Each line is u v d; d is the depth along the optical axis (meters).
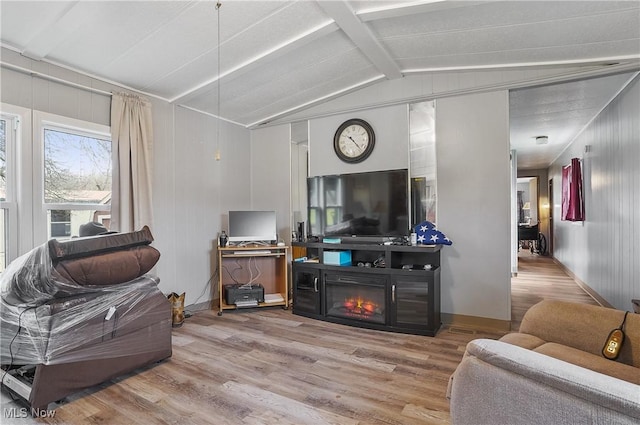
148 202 3.47
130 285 2.42
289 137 4.59
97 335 2.20
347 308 3.68
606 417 0.87
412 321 3.30
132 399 2.13
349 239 4.03
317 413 1.97
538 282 5.65
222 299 4.08
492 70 3.39
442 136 3.61
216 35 2.69
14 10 2.18
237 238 4.18
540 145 6.11
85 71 3.08
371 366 2.57
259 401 2.10
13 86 2.66
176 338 3.18
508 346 1.15
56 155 3.00
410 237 3.56
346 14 2.50
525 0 2.30
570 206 5.55
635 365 1.49
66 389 2.05
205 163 4.25
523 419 1.02
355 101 4.04
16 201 2.72
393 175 3.64
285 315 3.93
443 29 2.75
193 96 3.71
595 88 3.49
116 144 3.26
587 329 1.67
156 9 2.32
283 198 4.65
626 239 3.41
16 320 2.07
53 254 1.98
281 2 2.38
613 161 3.77
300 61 3.32
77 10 2.23
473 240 3.46
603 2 2.26
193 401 2.10
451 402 1.23
